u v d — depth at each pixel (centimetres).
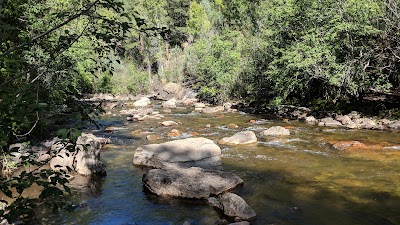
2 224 689
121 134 1858
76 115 392
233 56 3209
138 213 857
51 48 438
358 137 1636
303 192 970
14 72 361
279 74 2359
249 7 4638
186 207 892
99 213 855
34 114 352
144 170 1214
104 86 4434
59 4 988
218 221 799
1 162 1044
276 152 1414
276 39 2556
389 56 2025
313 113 2295
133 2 4603
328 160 1270
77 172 1152
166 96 4088
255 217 819
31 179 325
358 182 1029
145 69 5381
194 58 4244
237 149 1479
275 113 2517
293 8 2300
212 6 5684
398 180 1034
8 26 342
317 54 1995
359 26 1903
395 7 1880
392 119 1961
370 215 812
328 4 2097
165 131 1938
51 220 805
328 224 774
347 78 1998
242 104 2970
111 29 412
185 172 1045
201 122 2242
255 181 1073
